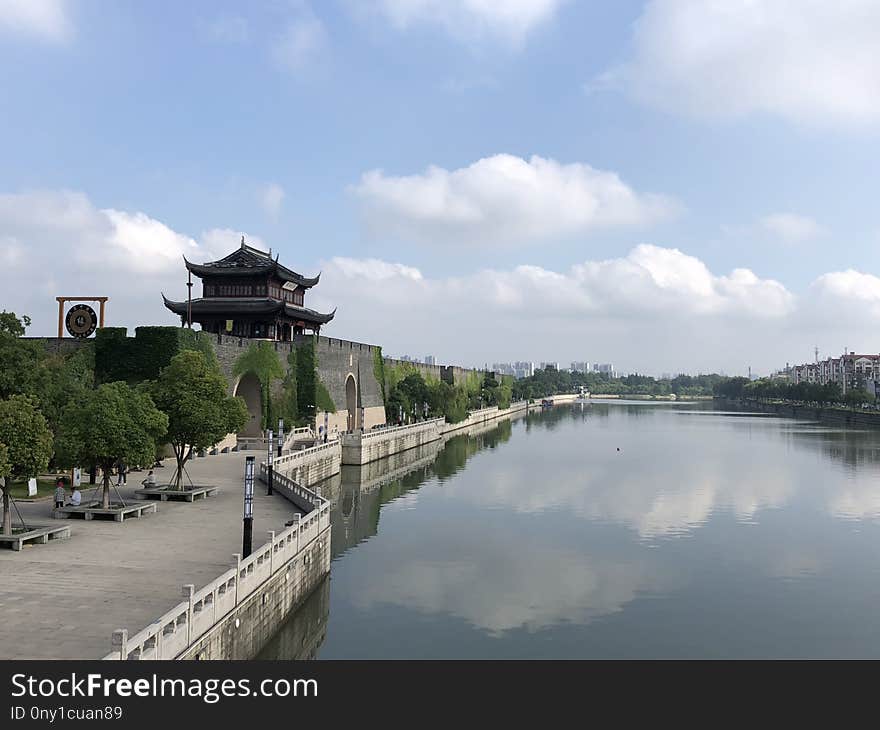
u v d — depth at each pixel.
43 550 31.73
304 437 86.50
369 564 43.91
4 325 46.34
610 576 42.00
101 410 38.12
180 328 69.00
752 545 49.56
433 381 164.88
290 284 107.31
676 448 115.50
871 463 94.69
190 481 50.41
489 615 35.19
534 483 76.56
